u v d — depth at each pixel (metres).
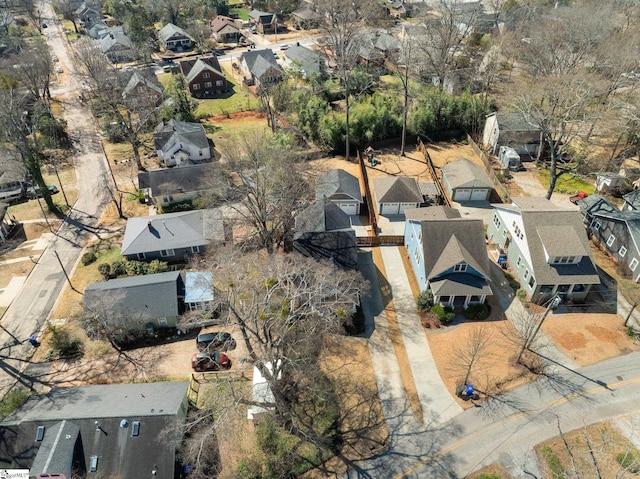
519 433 32.09
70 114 83.19
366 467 30.56
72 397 32.50
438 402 34.38
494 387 35.19
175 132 66.25
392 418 33.41
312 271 38.44
